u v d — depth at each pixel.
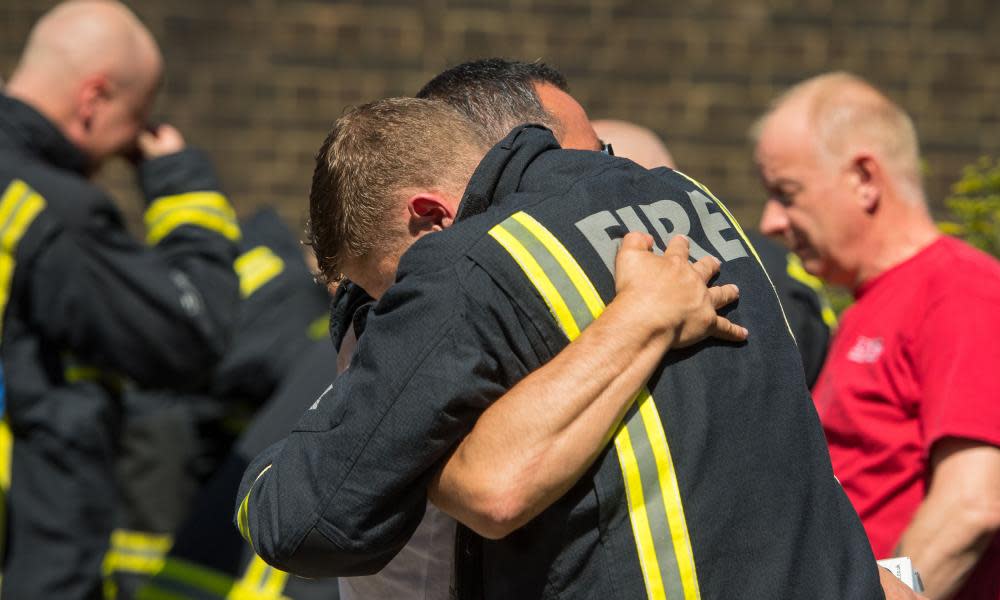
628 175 7.00
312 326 16.69
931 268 10.23
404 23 23.72
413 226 6.95
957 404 9.49
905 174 10.77
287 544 6.53
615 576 6.30
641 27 23.75
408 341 6.38
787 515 6.49
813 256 10.97
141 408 17.42
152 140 15.52
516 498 6.17
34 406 13.95
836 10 23.86
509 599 6.66
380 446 6.35
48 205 13.99
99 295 14.22
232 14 23.69
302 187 23.69
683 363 6.51
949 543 9.30
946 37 23.92
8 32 23.17
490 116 7.80
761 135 11.23
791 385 6.79
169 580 13.16
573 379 6.21
